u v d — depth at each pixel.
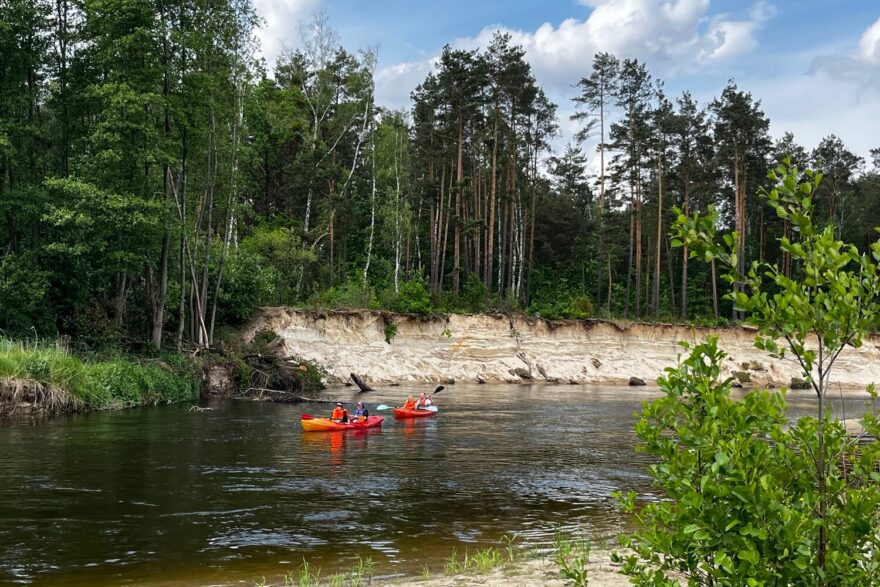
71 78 31.92
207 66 32.19
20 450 17.50
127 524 11.14
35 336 28.38
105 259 30.50
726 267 4.19
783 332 4.05
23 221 30.53
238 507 12.36
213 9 32.12
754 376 50.81
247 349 36.81
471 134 57.56
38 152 32.47
